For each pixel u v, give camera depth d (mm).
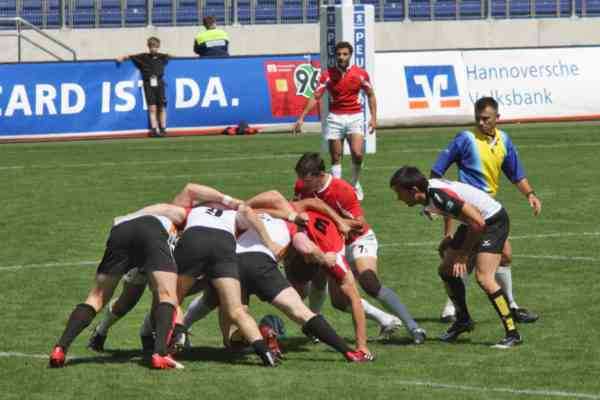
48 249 28891
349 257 20188
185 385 16859
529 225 31625
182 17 77188
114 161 47781
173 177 41969
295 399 16047
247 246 18422
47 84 58125
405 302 23172
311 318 18266
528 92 63188
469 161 21672
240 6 77375
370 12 50562
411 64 62156
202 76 60344
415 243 29156
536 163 45250
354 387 16672
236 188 38688
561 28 77562
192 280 18156
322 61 51062
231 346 19234
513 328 19391
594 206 34844
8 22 76625
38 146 55438
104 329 19219
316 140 55844
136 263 18219
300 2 77250
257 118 61094
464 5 77625
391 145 52438
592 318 21359
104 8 76875
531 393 16297
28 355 18922
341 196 20094
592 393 16281
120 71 59219
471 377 17266
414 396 16172
